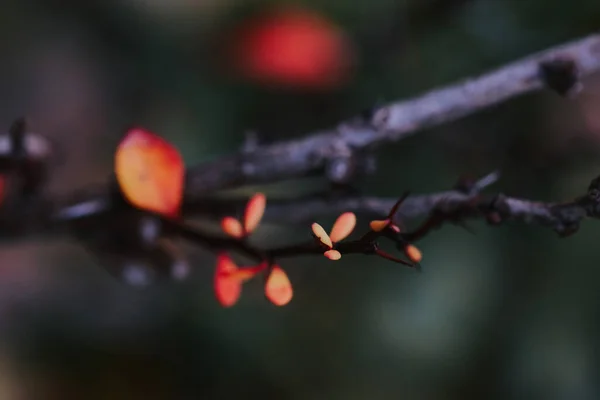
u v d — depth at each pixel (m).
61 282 0.94
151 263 0.45
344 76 0.68
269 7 0.75
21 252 0.99
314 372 0.69
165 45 0.87
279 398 0.70
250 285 0.75
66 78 1.13
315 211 0.41
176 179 0.39
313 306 0.71
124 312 0.85
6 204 0.43
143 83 0.91
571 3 0.57
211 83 0.77
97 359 0.82
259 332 0.73
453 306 0.60
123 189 0.39
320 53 0.69
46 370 0.83
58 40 1.11
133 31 0.95
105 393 0.79
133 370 0.79
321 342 0.70
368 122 0.41
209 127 0.74
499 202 0.37
